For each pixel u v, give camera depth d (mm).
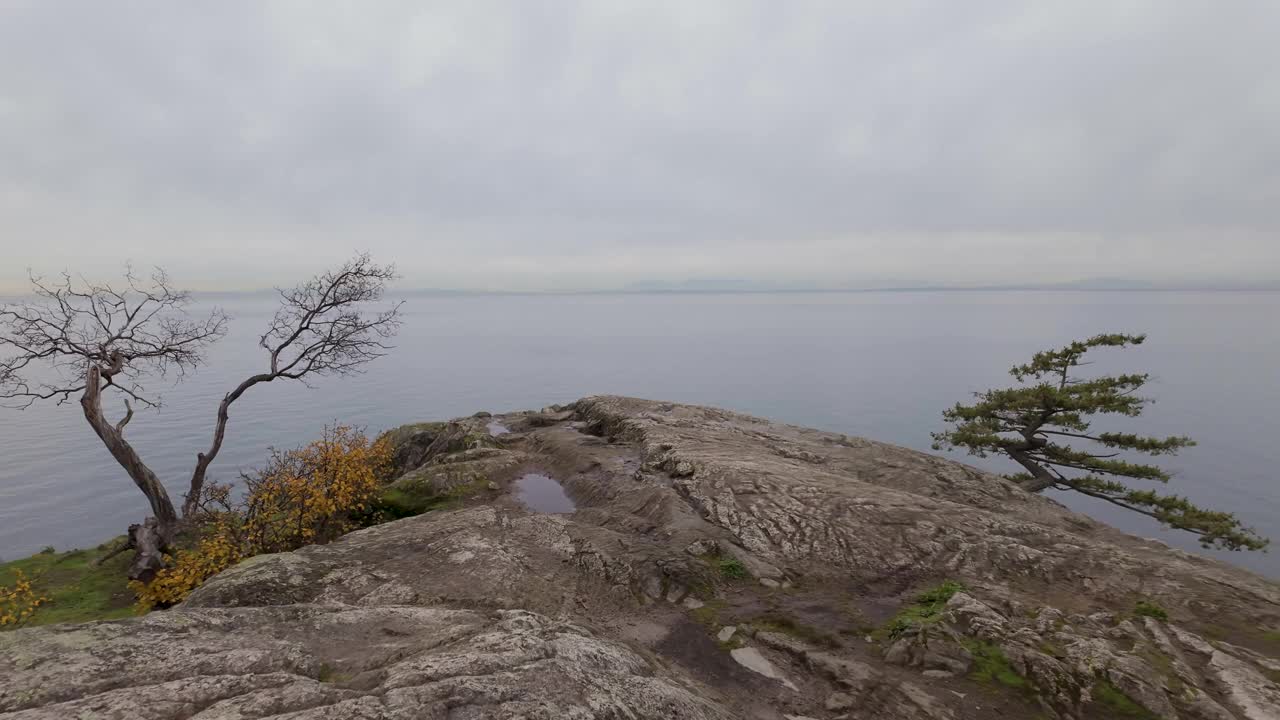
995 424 33844
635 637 9250
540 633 6418
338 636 6367
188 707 4387
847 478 16547
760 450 19797
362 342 23828
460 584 9781
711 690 7676
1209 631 9289
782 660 8797
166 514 17844
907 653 8680
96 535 132625
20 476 183625
